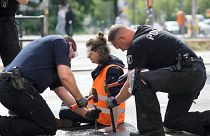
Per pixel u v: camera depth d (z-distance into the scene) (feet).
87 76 64.23
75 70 68.95
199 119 33.09
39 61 32.48
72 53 33.32
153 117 31.73
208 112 33.24
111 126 35.86
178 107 33.63
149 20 104.17
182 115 33.58
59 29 170.60
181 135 33.88
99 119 36.32
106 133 35.12
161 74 31.71
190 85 32.12
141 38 32.14
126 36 32.68
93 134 34.86
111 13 243.40
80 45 119.85
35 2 220.23
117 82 34.81
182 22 173.27
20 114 32.48
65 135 34.63
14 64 32.42
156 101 31.78
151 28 32.81
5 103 32.24
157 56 32.14
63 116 36.81
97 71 36.14
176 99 33.68
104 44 35.70
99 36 35.91
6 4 37.88
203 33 179.32
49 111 32.68
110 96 34.71
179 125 33.47
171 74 31.73
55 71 33.04
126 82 32.96
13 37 38.52
